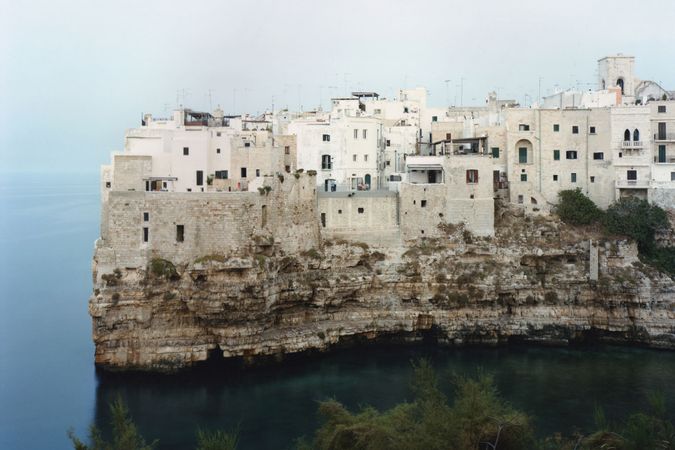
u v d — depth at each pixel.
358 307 90.69
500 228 96.25
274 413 67.62
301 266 87.44
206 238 78.94
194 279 78.00
